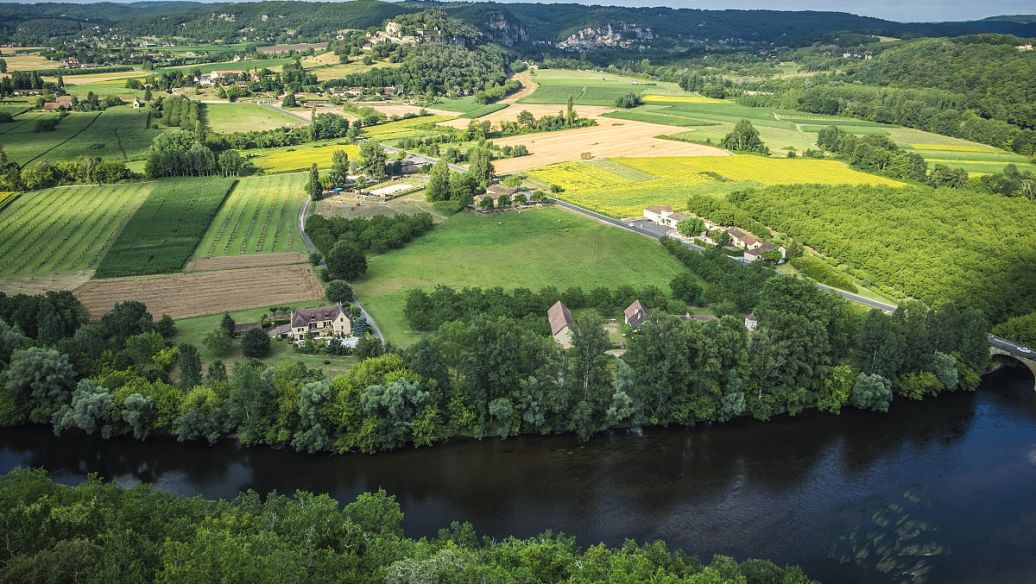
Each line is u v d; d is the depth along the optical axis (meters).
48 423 133.25
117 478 118.31
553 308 175.25
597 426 135.00
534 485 118.12
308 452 125.56
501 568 74.38
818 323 143.50
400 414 127.31
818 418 142.12
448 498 114.12
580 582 71.00
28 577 61.50
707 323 140.50
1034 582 95.25
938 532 105.81
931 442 132.62
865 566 98.81
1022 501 113.50
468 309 175.00
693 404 135.62
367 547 81.38
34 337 157.25
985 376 161.12
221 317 176.88
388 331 170.50
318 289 196.88
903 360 149.50
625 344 152.12
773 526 107.81
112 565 64.50
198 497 92.25
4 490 79.19
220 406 129.12
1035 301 178.88
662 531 106.69
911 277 196.75
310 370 143.00
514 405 132.25
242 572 63.53
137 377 135.38
